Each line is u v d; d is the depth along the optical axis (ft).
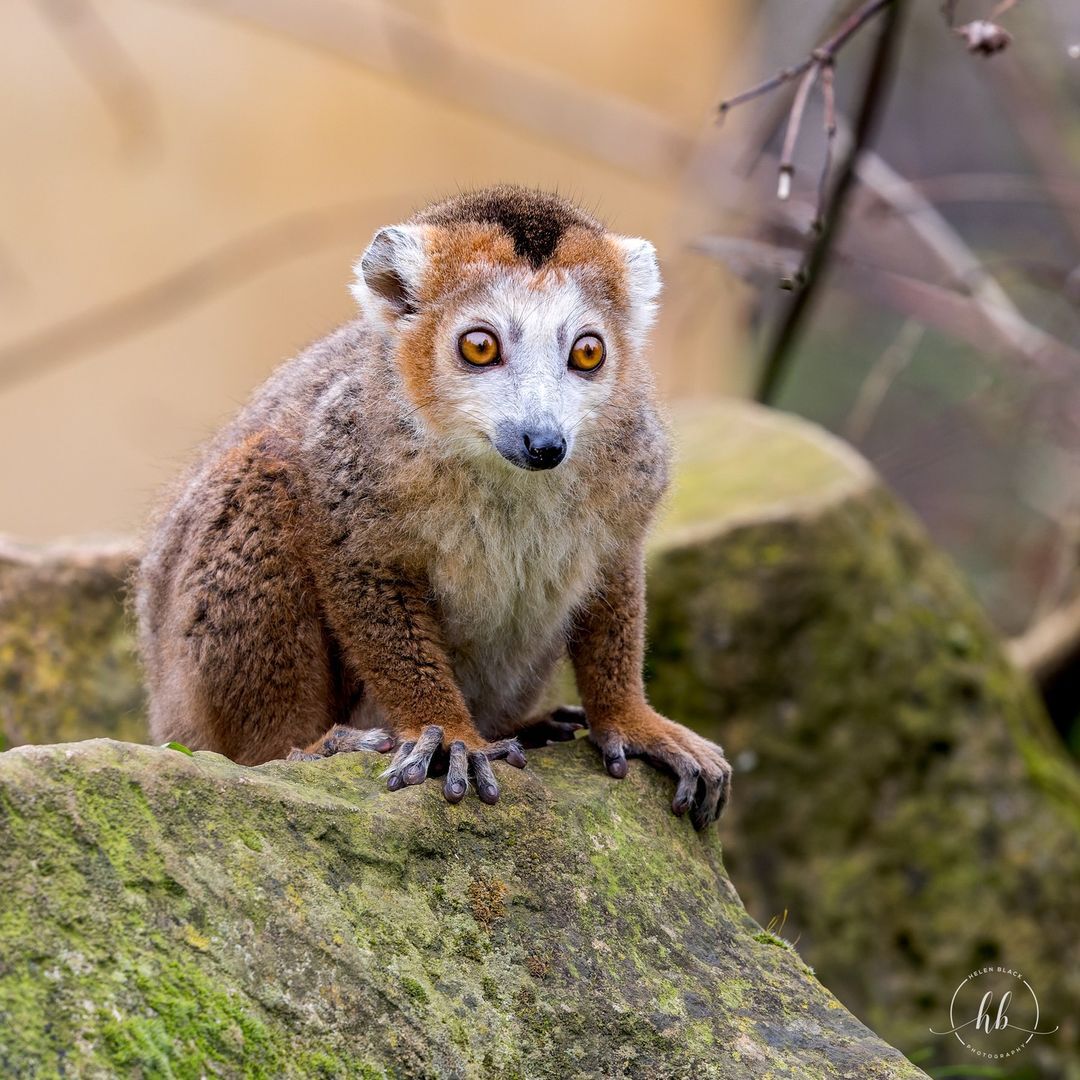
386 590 26.20
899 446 65.82
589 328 27.30
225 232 76.79
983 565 68.80
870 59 42.70
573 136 64.23
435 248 27.55
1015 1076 38.40
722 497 43.57
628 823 24.13
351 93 77.66
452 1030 19.35
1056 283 53.88
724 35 80.07
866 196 53.42
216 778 19.67
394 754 23.70
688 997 21.35
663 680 40.42
